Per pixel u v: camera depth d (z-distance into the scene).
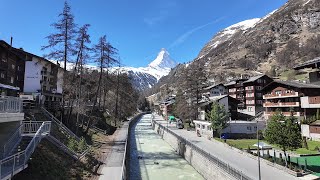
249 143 51.75
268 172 29.44
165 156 49.19
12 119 20.88
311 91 57.56
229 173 27.52
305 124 53.12
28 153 19.78
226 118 60.25
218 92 110.31
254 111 95.12
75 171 26.80
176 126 87.50
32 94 52.12
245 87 100.62
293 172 28.41
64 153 29.12
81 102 53.00
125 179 29.78
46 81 63.44
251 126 62.03
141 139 71.19
